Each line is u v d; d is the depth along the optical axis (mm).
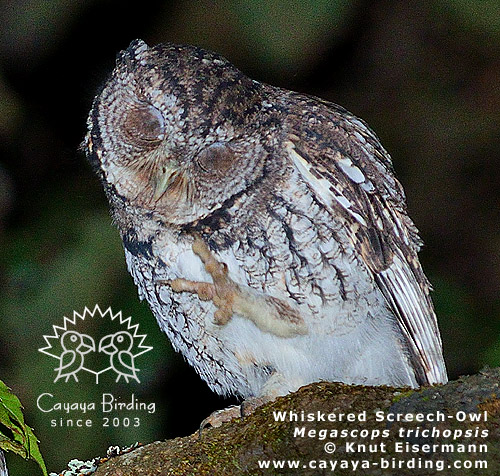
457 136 3592
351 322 3350
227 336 3357
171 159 3344
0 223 3500
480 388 3268
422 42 3598
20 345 3449
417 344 3371
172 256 3350
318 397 3279
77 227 3475
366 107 3598
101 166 3363
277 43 3447
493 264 3596
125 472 3289
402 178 3600
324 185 3344
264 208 3340
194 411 3496
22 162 3543
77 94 3547
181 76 3344
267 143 3346
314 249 3340
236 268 3344
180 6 3521
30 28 3475
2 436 3297
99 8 3531
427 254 3598
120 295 3457
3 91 3516
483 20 3500
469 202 3609
